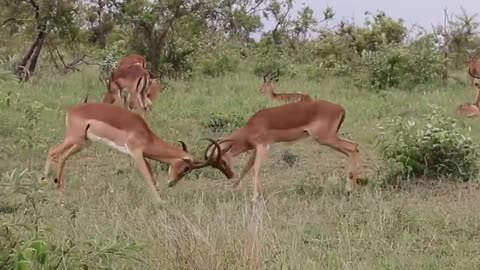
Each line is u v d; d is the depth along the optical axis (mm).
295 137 10227
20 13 20766
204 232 6074
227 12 23016
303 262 6512
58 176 9828
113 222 7828
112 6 22344
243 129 10141
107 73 21109
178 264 5801
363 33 27297
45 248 5223
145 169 9711
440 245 7383
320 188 10023
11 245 5156
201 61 23953
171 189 10023
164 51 22703
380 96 19219
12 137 12664
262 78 23094
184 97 18344
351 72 23703
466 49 26953
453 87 21391
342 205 8820
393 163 10406
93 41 28125
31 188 6352
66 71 21984
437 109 14797
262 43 30438
